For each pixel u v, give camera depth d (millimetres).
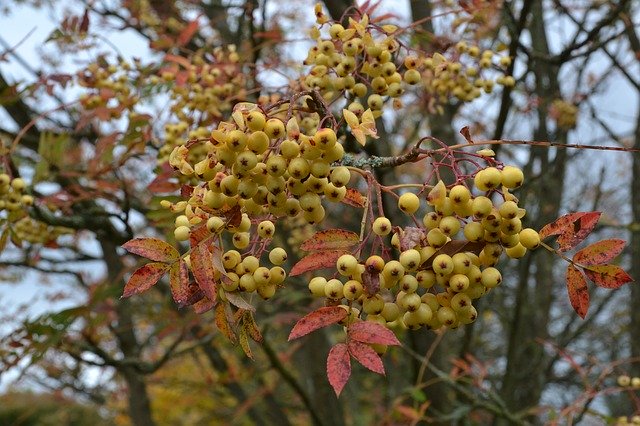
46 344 2904
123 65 2873
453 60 2637
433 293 1312
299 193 1218
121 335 4848
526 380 5207
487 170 1191
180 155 1255
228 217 1191
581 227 1247
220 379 5309
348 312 1170
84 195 2920
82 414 11523
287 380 4309
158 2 4098
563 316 7160
